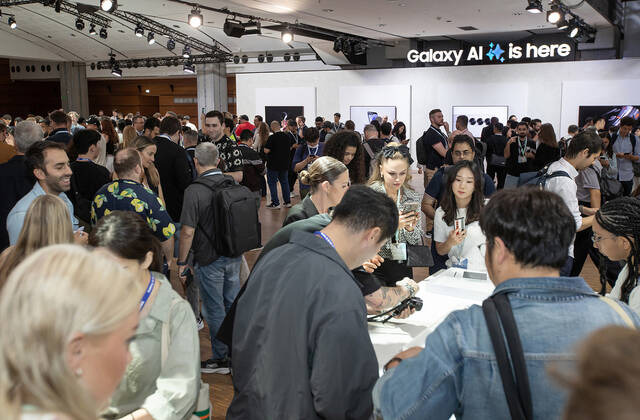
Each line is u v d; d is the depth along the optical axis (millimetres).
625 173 7715
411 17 10578
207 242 3287
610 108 12906
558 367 579
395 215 1545
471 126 14438
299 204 2424
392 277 2463
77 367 670
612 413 498
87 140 3863
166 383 1493
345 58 15203
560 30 12703
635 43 12625
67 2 12086
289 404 1378
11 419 597
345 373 1328
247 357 1502
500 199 1114
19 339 621
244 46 16594
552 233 1051
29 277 663
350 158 3586
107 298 688
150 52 18469
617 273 2951
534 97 13648
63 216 1737
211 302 3393
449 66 14500
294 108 16719
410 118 15094
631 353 526
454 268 2801
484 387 1005
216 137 4805
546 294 1040
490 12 10047
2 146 4398
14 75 22359
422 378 1037
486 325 1031
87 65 21062
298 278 1421
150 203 3135
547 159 7004
